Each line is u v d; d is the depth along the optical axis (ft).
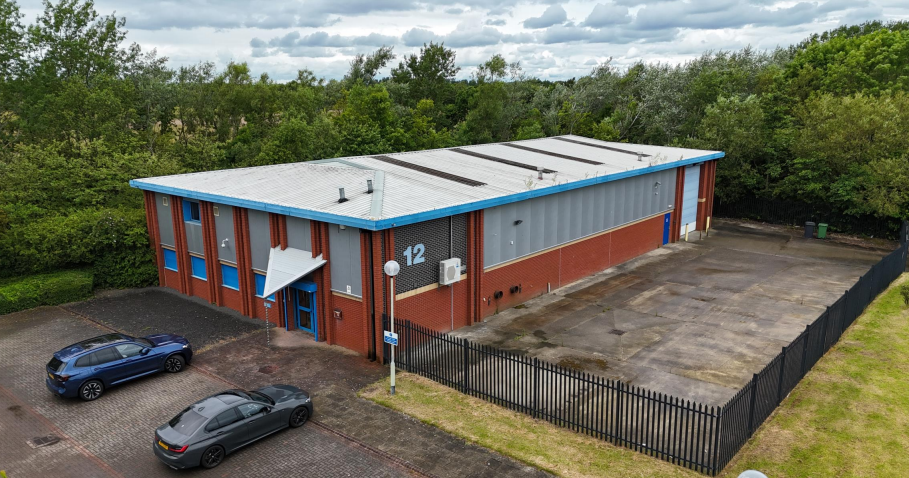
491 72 222.48
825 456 41.60
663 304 79.46
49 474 41.70
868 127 115.44
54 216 94.38
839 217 126.21
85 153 111.75
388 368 59.47
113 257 88.02
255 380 56.59
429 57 296.51
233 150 175.22
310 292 67.56
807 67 159.12
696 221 125.18
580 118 209.26
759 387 44.73
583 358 61.36
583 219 91.35
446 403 51.60
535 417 48.75
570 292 86.38
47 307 79.36
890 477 39.11
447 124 266.98
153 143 164.45
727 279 91.30
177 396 53.42
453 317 70.95
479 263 72.54
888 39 174.50
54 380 51.72
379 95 183.52
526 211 79.36
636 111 200.95
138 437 46.60
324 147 156.25
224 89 201.05
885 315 71.46
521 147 118.93
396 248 61.46
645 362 59.93
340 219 59.11
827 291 84.17
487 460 42.27
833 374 55.06
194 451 40.60
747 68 201.46
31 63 162.71
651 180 107.34
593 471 40.50
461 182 79.82
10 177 100.22
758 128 141.18
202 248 81.30
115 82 160.25
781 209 136.26
